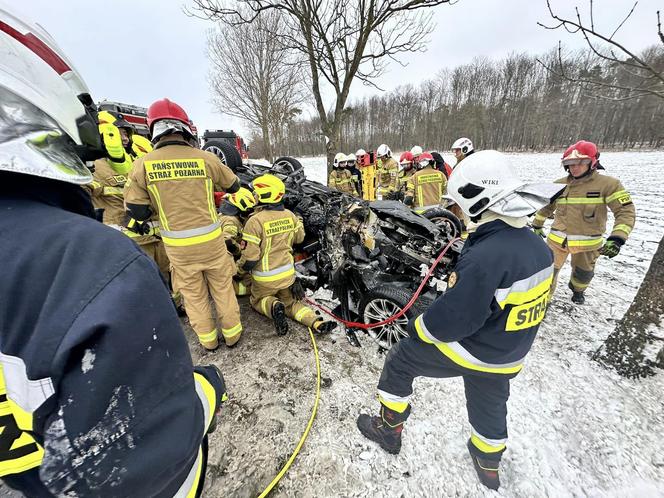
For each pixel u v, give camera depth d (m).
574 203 3.06
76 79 0.66
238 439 1.93
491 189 1.21
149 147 3.69
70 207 0.62
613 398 2.08
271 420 2.05
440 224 3.62
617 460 1.72
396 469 1.73
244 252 2.67
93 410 0.45
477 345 1.36
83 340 0.42
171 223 2.21
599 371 2.32
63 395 0.44
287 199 3.49
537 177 14.02
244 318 3.29
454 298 1.25
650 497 1.54
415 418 2.04
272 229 2.71
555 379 2.29
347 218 2.95
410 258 2.68
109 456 0.47
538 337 2.79
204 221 2.29
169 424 0.54
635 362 2.18
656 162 18.25
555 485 1.63
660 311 2.10
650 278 2.14
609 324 2.95
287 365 2.56
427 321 1.37
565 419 1.97
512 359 1.37
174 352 0.55
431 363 1.51
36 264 0.45
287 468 1.74
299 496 1.62
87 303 0.44
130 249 0.52
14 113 0.47
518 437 1.88
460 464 1.75
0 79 0.46
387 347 2.71
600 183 2.91
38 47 0.54
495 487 1.62
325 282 3.29
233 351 2.75
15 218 0.48
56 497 0.46
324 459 1.79
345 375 2.44
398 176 8.23
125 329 0.46
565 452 1.78
